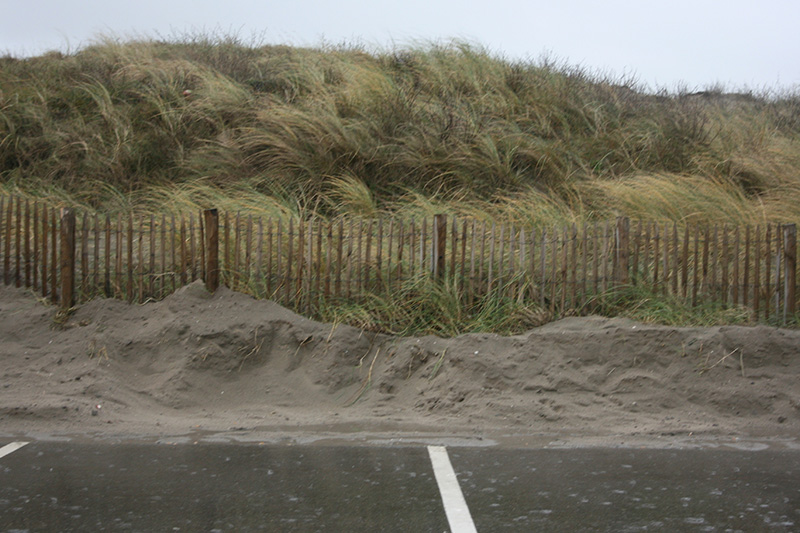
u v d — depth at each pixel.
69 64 11.93
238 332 6.24
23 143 9.73
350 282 6.91
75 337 6.37
